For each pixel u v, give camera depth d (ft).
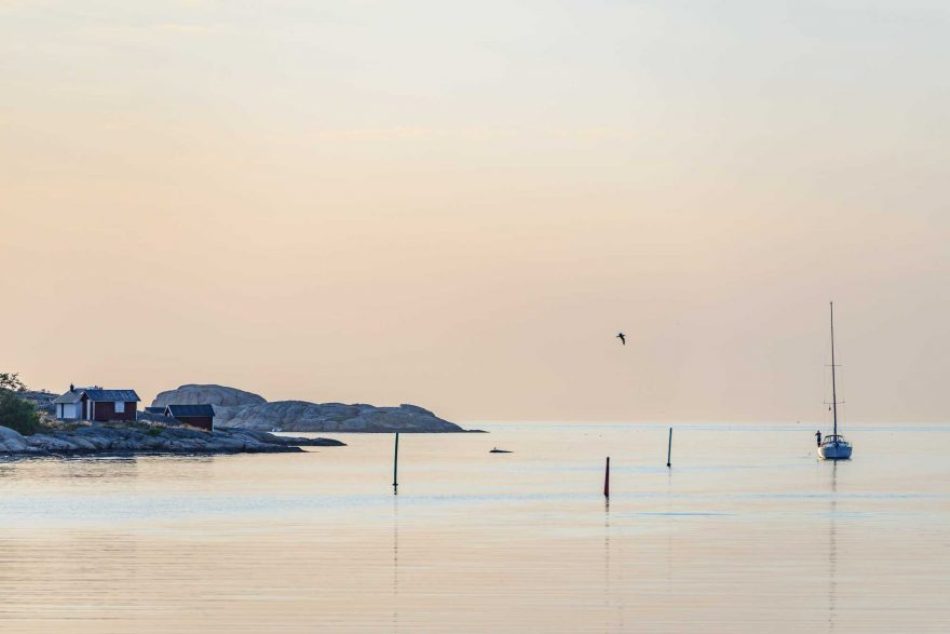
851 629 160.56
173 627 159.12
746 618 166.91
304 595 181.98
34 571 202.59
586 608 173.37
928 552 234.99
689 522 297.74
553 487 449.06
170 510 322.96
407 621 163.94
